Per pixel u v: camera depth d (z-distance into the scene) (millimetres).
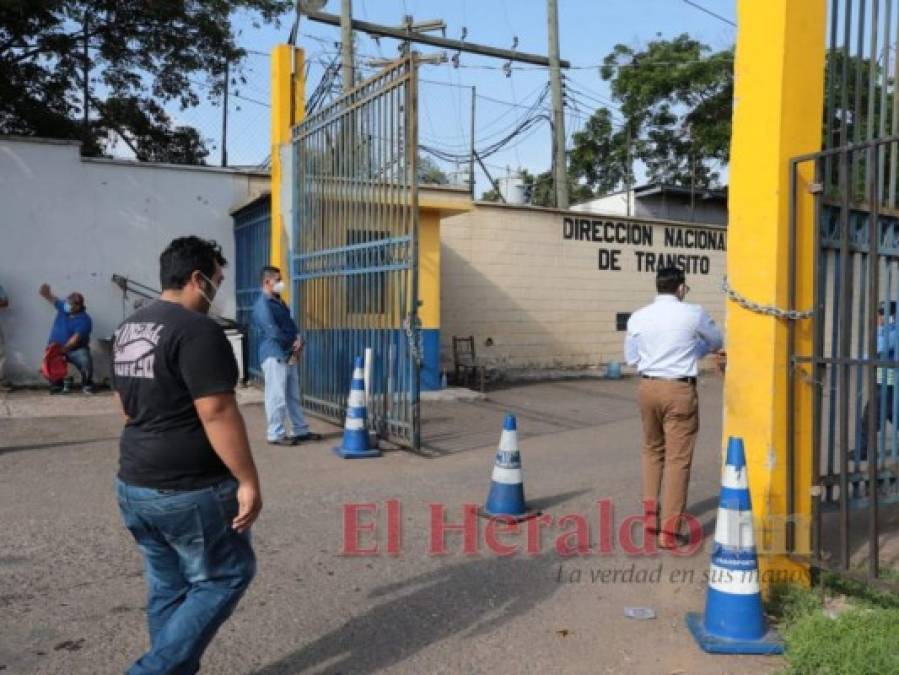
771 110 4203
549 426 10156
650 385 5188
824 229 4312
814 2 4246
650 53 26609
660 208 22812
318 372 9922
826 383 4371
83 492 6457
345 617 4117
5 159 12227
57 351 11750
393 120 7977
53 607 4168
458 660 3658
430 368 12914
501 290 15469
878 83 4574
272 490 6605
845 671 3373
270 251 11789
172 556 3076
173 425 2857
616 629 3992
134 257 13062
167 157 20094
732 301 4410
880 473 4797
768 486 4242
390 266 8086
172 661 2848
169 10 16734
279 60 11258
